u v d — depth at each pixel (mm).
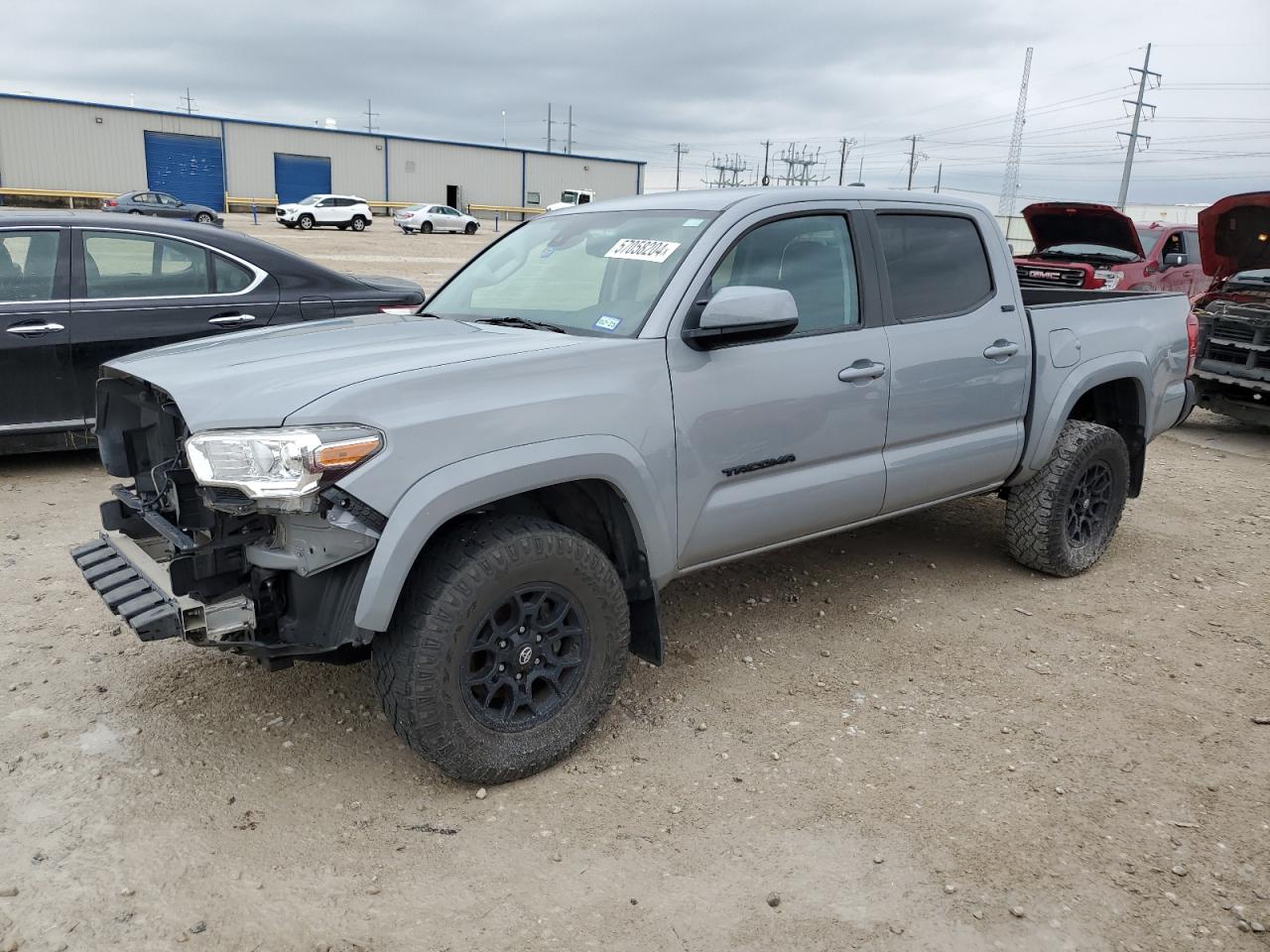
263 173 57000
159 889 2574
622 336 3318
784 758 3293
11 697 3518
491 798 3021
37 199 50250
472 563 2822
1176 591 4926
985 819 2973
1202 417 10281
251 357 3117
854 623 4410
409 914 2518
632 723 3486
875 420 3934
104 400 3426
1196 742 3461
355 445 2627
